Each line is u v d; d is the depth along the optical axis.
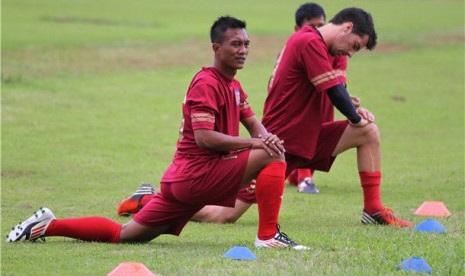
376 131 22.36
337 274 15.75
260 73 57.16
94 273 16.12
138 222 19.09
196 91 18.27
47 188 27.20
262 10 100.69
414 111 47.28
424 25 89.56
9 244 18.88
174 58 61.25
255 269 16.14
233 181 18.31
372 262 16.78
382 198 26.98
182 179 18.53
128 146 35.69
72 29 73.31
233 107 18.80
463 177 30.83
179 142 19.00
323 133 22.80
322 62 21.66
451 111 47.53
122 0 105.62
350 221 22.89
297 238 19.56
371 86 54.75
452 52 71.56
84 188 27.47
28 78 49.91
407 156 35.53
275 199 18.28
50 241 19.38
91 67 55.94
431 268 16.34
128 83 51.59
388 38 78.50
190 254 17.80
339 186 29.72
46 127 38.38
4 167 30.30
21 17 81.56
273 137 18.06
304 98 22.25
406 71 61.41
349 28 21.81
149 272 15.23
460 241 19.00
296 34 22.34
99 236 19.20
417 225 21.41
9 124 38.31
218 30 18.45
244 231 21.58
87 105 44.22
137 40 68.06
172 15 91.69
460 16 99.94
